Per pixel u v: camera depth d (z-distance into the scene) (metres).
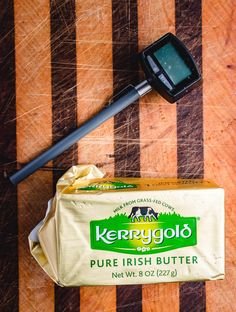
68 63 0.28
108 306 0.29
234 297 0.29
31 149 0.28
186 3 0.29
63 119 0.28
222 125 0.29
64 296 0.29
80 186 0.26
